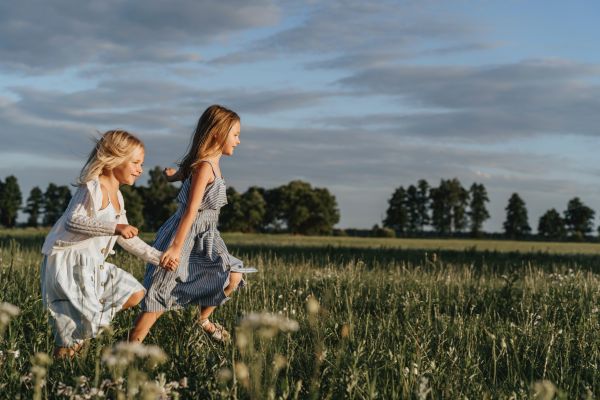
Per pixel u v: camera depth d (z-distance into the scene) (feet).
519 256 66.18
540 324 18.02
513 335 15.51
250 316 9.09
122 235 14.56
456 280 29.71
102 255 15.21
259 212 396.16
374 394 10.53
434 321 19.51
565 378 13.14
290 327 9.10
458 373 13.00
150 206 335.88
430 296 23.03
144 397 8.81
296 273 31.76
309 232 417.90
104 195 15.24
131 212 315.37
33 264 28.91
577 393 12.09
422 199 491.72
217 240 17.01
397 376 12.29
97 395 9.77
